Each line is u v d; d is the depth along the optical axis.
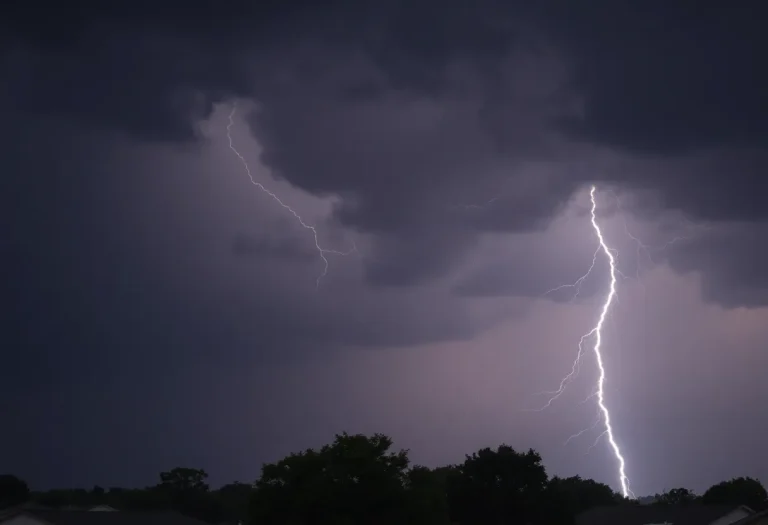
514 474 70.31
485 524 68.69
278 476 51.28
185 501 97.81
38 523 55.09
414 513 50.22
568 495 70.69
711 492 92.62
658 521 74.81
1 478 98.19
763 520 41.41
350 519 49.12
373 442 52.31
